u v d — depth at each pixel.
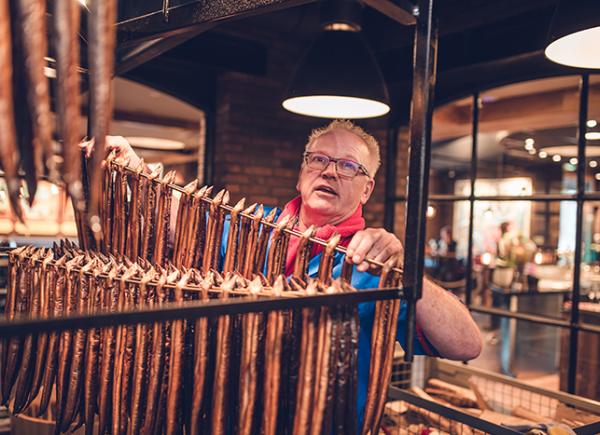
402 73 4.30
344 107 2.90
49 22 0.90
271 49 4.48
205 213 1.09
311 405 0.78
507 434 1.46
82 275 1.03
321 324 0.78
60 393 1.02
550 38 1.69
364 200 1.52
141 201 1.14
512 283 6.41
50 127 0.52
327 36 2.79
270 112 4.52
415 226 0.82
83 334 1.00
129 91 6.61
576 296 3.48
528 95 6.57
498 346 6.18
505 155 9.85
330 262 0.92
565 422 1.95
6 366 1.14
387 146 4.87
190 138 9.44
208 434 0.90
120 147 1.26
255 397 0.81
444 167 12.11
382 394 0.86
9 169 0.51
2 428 1.56
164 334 0.90
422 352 1.21
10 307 1.20
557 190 11.09
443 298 1.13
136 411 0.91
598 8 1.55
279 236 1.00
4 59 0.49
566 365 4.44
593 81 3.88
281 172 4.60
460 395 2.42
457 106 7.11
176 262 1.11
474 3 3.38
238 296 0.84
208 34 4.14
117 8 1.18
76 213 1.18
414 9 0.80
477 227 11.49
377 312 0.87
